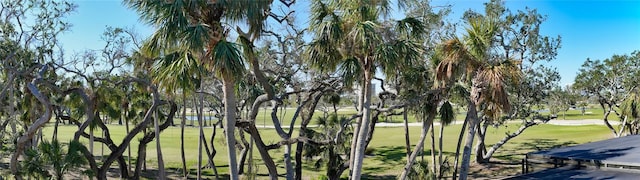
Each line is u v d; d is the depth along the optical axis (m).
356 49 10.66
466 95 14.35
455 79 13.09
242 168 21.42
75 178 16.34
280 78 16.89
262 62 16.41
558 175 10.93
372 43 10.14
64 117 18.44
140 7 8.55
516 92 22.98
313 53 11.30
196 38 7.97
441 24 16.80
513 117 24.62
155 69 9.35
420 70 14.16
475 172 24.27
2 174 16.30
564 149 13.59
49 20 19.33
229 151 9.41
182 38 8.09
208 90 20.80
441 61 12.23
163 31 8.21
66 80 18.27
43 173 12.37
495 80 11.41
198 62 8.77
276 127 13.73
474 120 12.25
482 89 11.66
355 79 11.35
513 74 12.16
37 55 17.59
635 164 10.68
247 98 15.84
